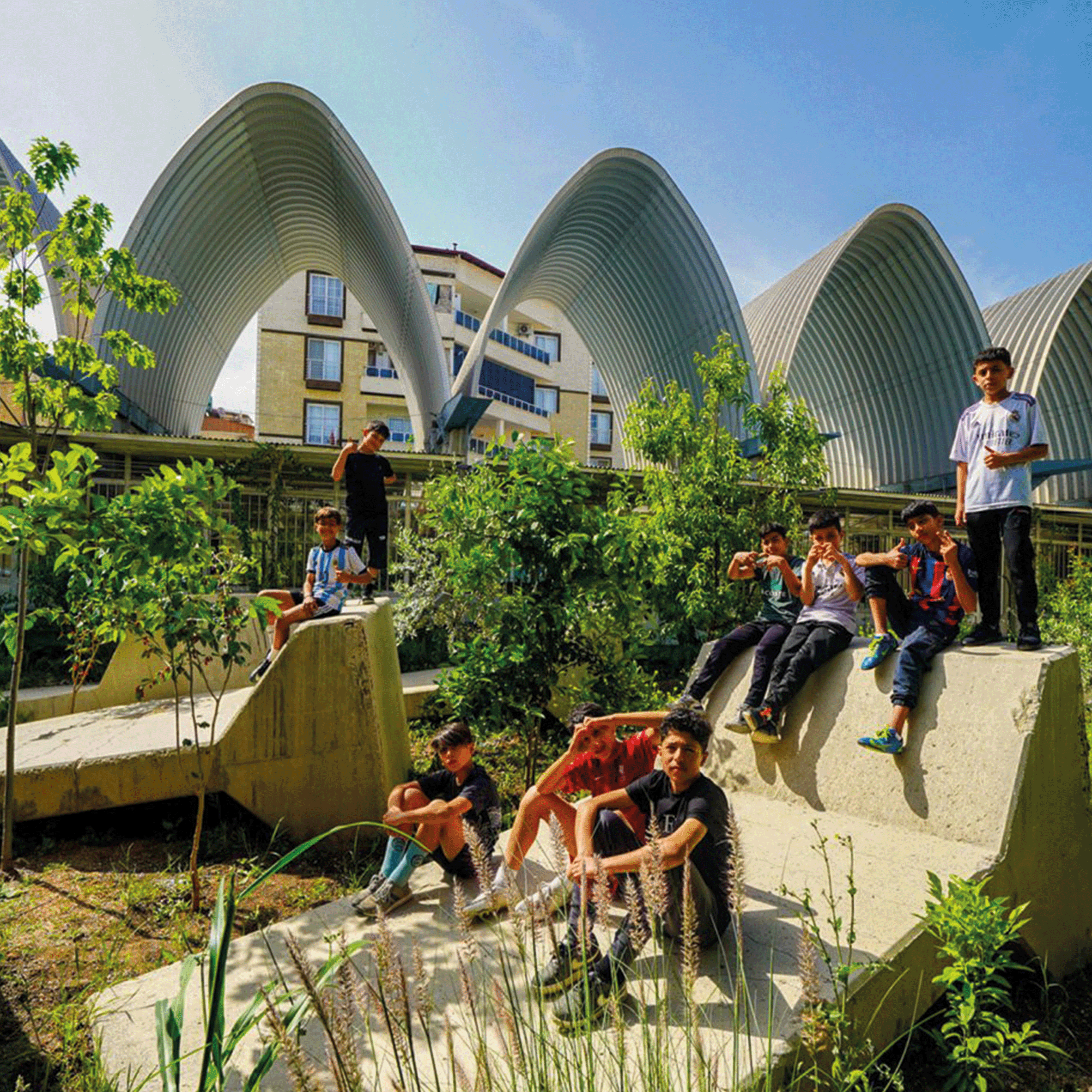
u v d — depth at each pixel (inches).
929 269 922.1
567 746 249.0
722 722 189.6
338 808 199.0
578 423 1831.9
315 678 199.8
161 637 167.9
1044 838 140.3
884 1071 96.0
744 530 343.0
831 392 1179.9
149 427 902.4
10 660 413.7
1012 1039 106.2
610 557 217.0
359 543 278.8
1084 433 1087.0
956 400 974.4
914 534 165.8
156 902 163.5
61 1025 116.6
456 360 1539.1
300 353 1497.3
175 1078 63.4
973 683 150.3
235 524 580.1
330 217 974.4
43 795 192.5
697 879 108.0
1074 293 925.8
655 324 1051.3
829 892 127.3
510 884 80.0
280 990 120.0
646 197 898.1
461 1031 102.5
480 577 215.6
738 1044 87.4
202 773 162.9
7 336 203.0
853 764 159.9
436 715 320.5
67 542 153.6
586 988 79.4
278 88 737.6
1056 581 532.1
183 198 795.4
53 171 212.4
